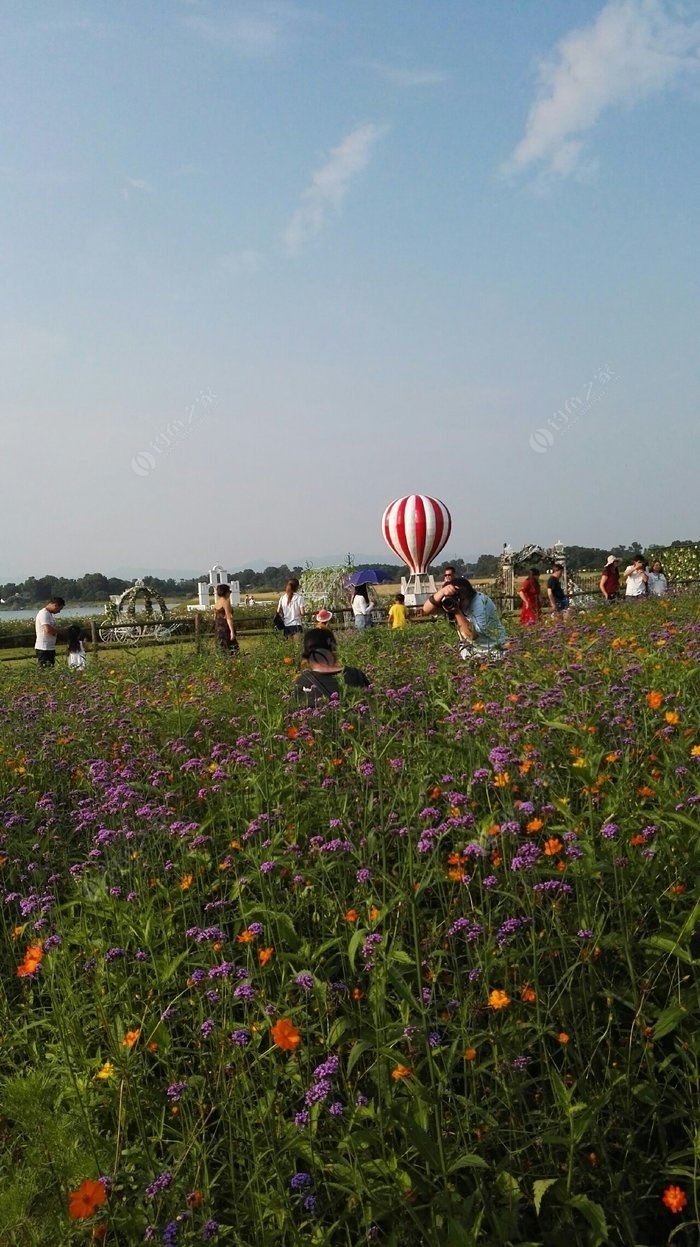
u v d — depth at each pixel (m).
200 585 44.44
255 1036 2.97
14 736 7.18
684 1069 2.93
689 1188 2.62
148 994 3.34
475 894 3.89
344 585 35.44
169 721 7.10
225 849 4.69
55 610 15.17
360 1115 2.72
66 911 4.41
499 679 6.89
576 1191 2.58
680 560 33.84
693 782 4.13
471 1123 2.77
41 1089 2.84
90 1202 2.19
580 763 4.10
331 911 3.84
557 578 19.23
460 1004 2.98
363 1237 2.52
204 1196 2.58
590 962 3.09
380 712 6.05
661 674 6.30
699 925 3.34
